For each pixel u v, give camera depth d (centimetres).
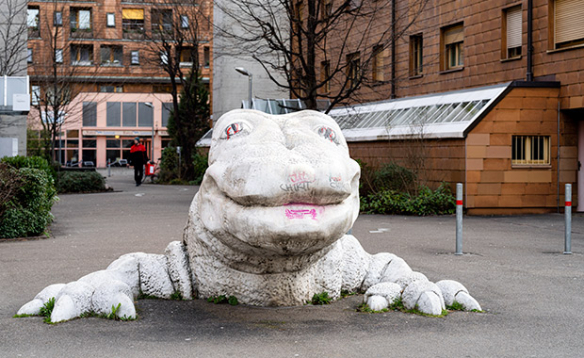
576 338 584
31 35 5350
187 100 3709
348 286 719
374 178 2019
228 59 3941
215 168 594
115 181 3916
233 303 659
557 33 1970
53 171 2767
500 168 1873
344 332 582
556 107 1914
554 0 1978
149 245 1234
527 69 2041
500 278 901
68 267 986
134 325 600
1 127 2520
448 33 2516
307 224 548
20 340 558
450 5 2453
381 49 2194
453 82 2452
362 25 2861
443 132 1908
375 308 652
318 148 581
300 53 2017
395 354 523
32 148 3659
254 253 599
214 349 532
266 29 2212
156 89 6850
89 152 6675
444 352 531
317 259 643
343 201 582
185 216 1791
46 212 1426
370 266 740
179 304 664
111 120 6706
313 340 558
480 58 2295
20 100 1798
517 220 1728
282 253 579
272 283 648
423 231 1480
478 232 1467
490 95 1930
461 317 649
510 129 1877
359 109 2392
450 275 923
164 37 3956
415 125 2042
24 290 808
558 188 1923
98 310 634
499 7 2195
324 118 638
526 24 2064
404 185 1961
